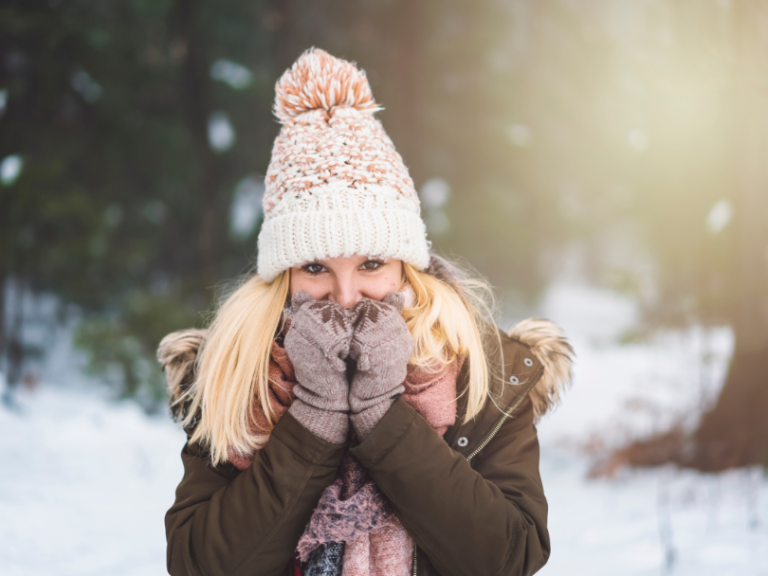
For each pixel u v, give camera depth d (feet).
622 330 20.67
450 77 39.19
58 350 29.58
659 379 16.20
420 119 35.37
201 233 32.30
